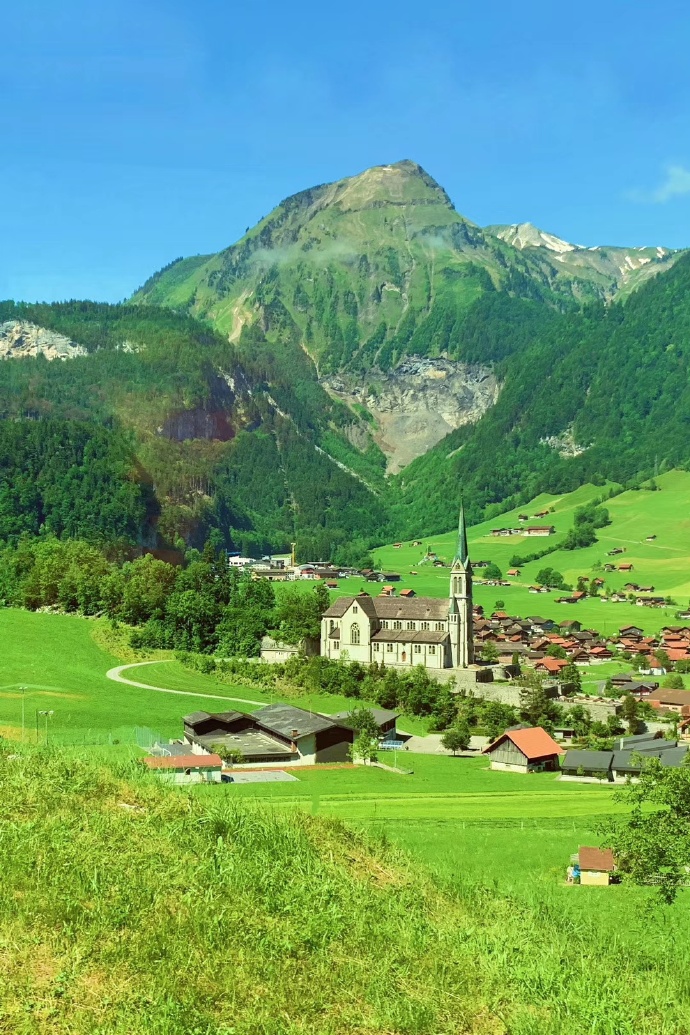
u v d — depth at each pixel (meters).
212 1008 25.48
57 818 35.03
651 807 104.94
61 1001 23.94
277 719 141.88
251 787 107.06
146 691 173.25
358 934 31.45
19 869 29.92
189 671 198.38
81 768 42.38
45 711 143.50
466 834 81.81
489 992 29.88
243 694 183.12
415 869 42.03
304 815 44.53
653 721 183.88
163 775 47.94
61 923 27.38
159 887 30.78
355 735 139.62
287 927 30.62
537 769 139.62
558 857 73.25
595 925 44.44
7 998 23.56
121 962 26.17
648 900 50.88
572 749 152.50
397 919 33.78
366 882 37.00
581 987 31.39
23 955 25.41
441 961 31.20
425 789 117.19
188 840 35.59
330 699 186.12
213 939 28.44
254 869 34.16
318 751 135.38
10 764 41.56
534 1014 28.69
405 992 28.64
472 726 178.00
